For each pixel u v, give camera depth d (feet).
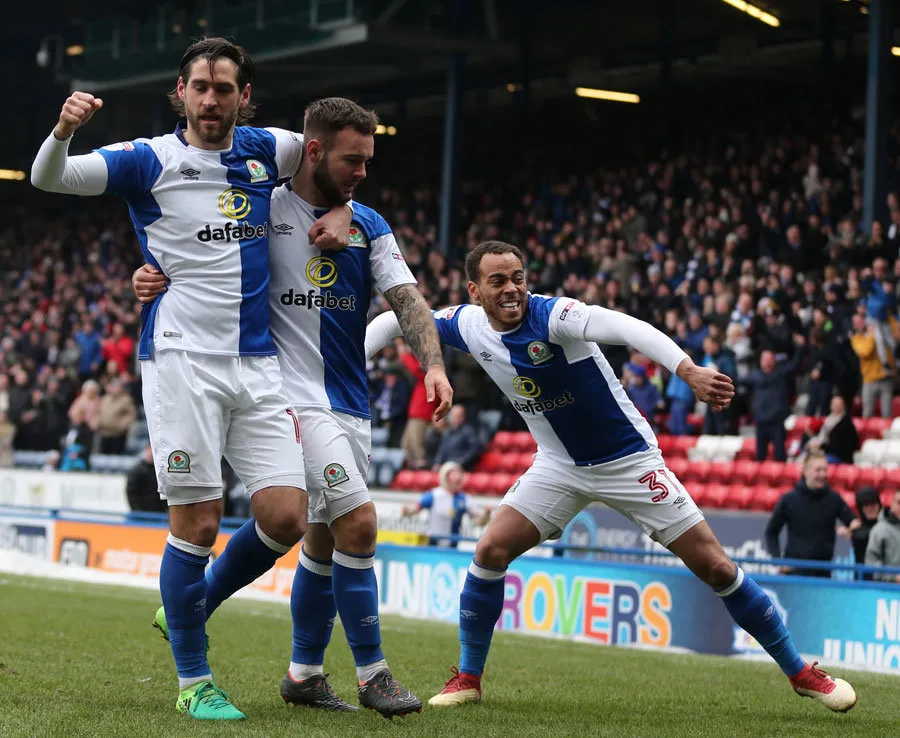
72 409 161.17
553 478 42.98
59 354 189.16
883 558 77.92
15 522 127.34
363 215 39.42
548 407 42.06
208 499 35.91
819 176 148.56
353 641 37.76
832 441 107.55
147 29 204.44
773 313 117.29
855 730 37.45
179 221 35.50
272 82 208.54
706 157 179.11
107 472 154.30
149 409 35.94
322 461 37.42
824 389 114.11
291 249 37.99
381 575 94.68
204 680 36.01
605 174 185.37
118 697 39.55
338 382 38.47
